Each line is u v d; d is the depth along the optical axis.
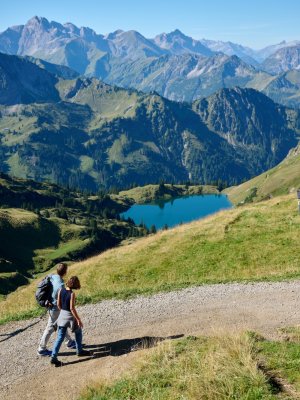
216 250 31.80
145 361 13.39
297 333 14.61
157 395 10.93
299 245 29.94
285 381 10.73
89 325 19.11
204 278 27.61
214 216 41.28
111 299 22.62
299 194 35.75
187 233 36.50
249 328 16.39
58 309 16.06
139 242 38.88
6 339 18.62
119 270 32.03
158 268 30.95
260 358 12.09
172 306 20.55
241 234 33.75
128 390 11.73
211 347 13.23
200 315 18.84
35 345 17.48
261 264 28.38
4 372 15.36
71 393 13.09
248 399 9.89
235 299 20.69
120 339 17.05
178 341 15.00
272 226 34.12
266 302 19.73
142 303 21.45
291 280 23.06
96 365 14.89
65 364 15.44
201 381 10.83
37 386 14.04
